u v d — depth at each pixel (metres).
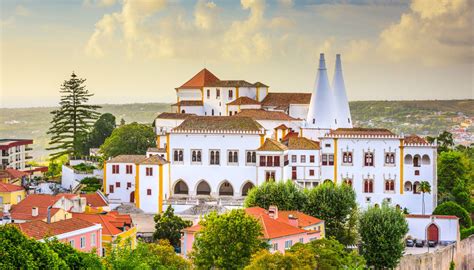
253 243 160.38
